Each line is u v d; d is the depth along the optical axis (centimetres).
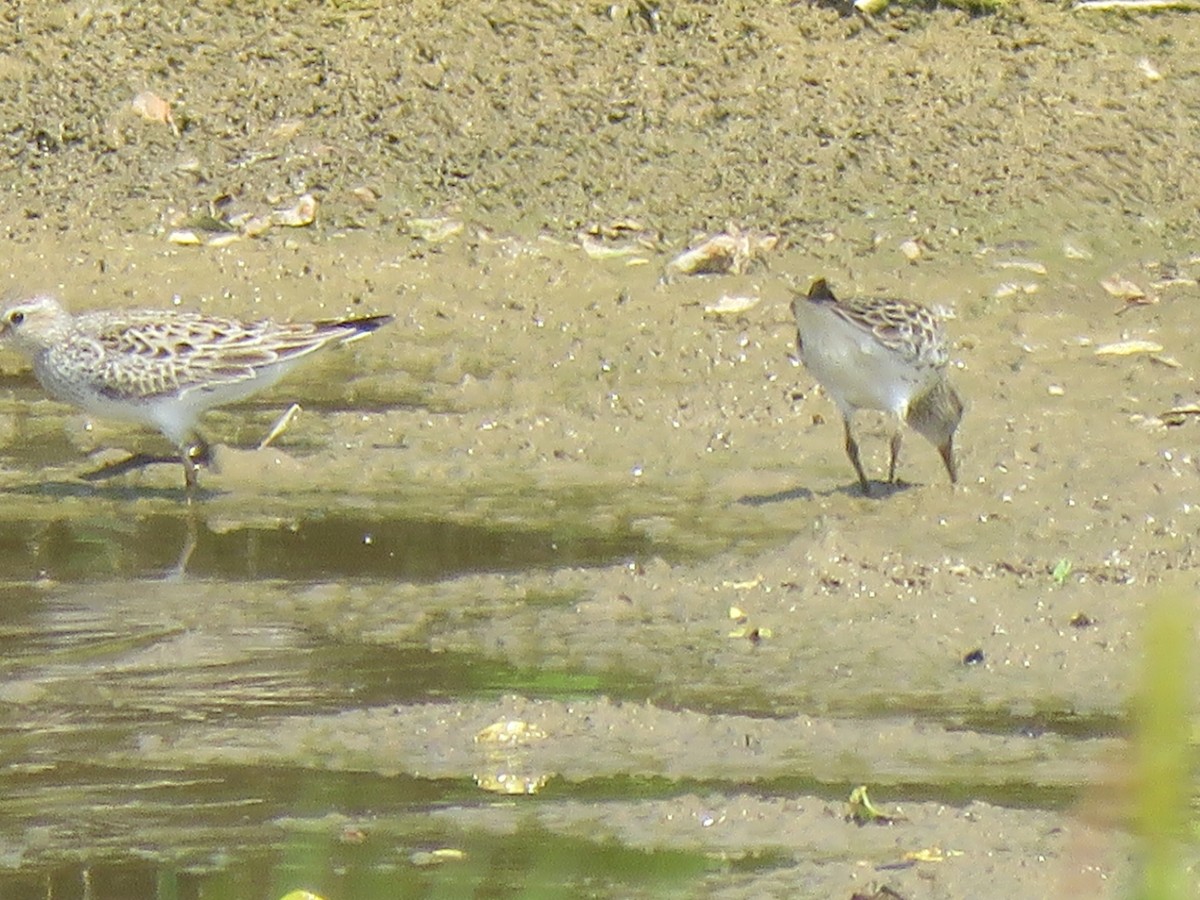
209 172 1853
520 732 929
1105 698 962
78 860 815
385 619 1082
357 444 1398
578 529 1232
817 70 1906
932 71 1906
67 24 1977
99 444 1416
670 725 932
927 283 1680
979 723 936
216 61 1945
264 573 1162
